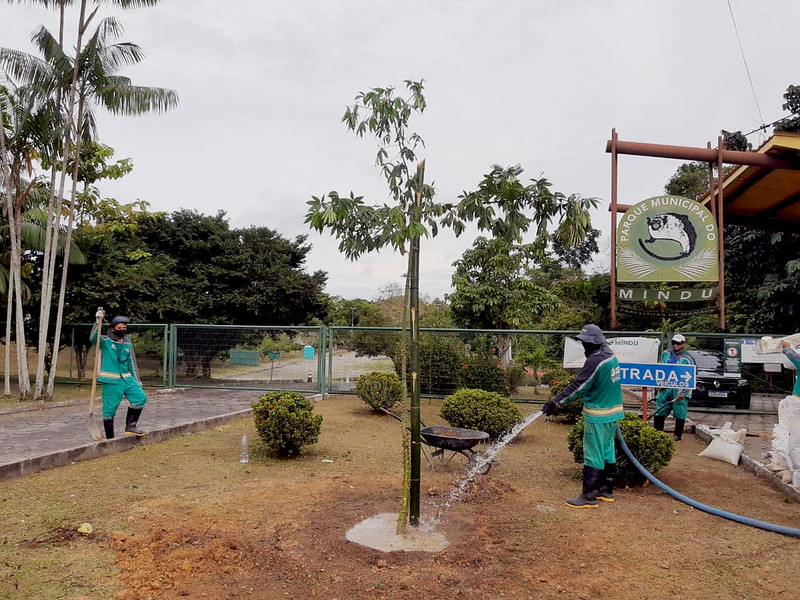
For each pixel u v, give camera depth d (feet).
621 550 15.67
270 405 26.35
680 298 29.07
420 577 13.60
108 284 54.44
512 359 48.24
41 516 17.39
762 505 20.76
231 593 12.70
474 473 24.14
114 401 27.22
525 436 33.24
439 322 76.13
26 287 50.55
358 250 17.26
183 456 26.14
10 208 43.98
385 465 25.35
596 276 92.12
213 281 68.08
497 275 60.03
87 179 54.80
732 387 44.21
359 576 13.62
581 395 20.54
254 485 21.57
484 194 16.49
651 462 22.67
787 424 24.97
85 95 45.96
